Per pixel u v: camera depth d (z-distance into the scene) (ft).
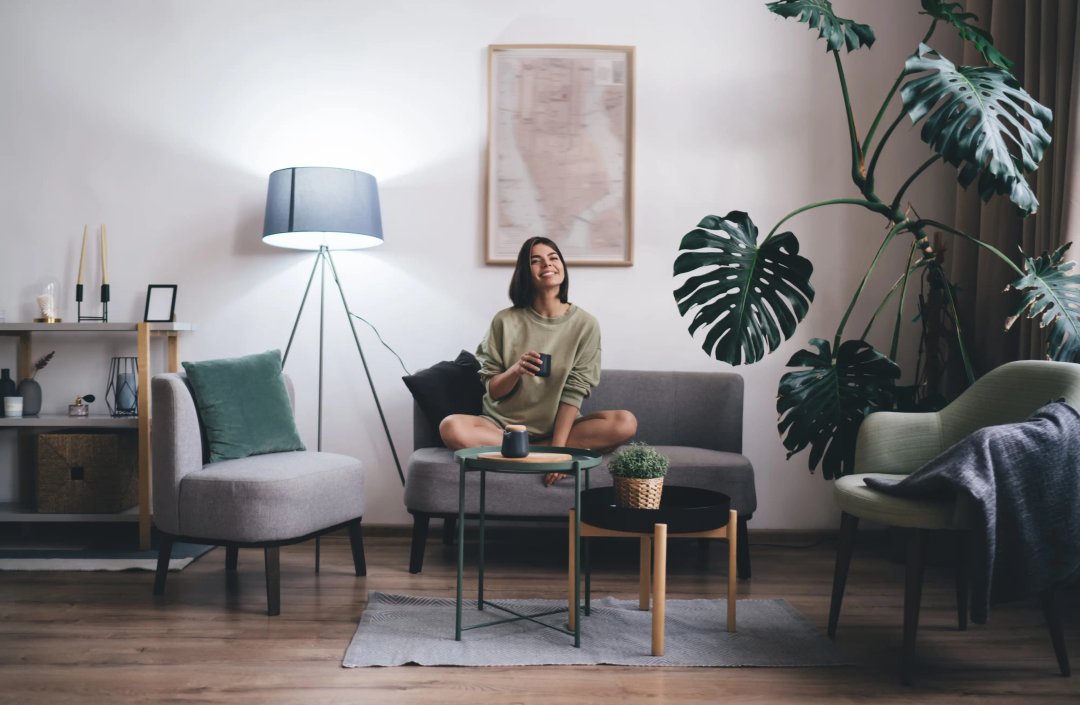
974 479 5.42
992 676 5.89
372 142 10.82
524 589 8.07
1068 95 8.34
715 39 10.78
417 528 8.70
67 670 5.85
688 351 10.84
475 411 9.63
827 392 8.13
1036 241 8.68
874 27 10.74
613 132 10.80
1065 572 5.59
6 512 9.73
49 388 10.82
